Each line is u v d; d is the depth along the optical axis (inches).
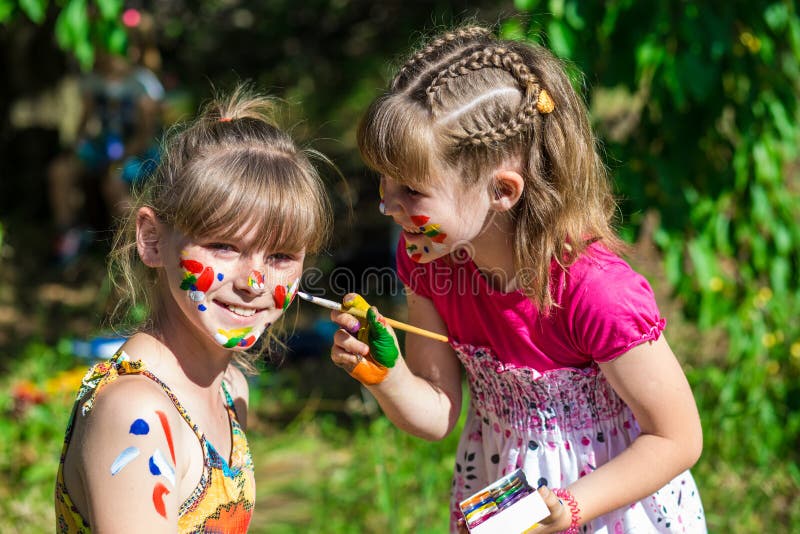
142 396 59.4
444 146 69.1
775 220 157.2
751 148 146.7
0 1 149.8
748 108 144.0
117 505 57.2
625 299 70.3
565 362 76.3
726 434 140.9
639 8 132.6
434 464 133.6
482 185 70.7
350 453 151.7
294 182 63.8
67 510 61.6
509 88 71.0
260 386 177.3
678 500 80.6
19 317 228.4
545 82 72.5
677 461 72.0
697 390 148.9
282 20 337.1
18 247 283.4
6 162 323.0
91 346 186.5
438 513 128.7
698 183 150.4
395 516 120.1
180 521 61.4
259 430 163.0
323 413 169.9
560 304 73.3
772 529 125.7
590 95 136.1
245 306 63.4
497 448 82.0
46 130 324.2
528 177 71.6
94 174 265.7
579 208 73.2
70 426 62.0
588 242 73.4
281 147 66.2
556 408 77.5
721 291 152.9
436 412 82.4
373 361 74.8
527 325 75.4
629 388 71.6
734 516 127.6
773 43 146.6
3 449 145.3
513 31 126.7
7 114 325.4
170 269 63.3
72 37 147.9
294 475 145.6
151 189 65.7
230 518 65.1
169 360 64.2
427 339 85.4
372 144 70.9
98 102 261.7
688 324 173.0
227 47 343.3
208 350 66.0
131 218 69.7
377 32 331.0
